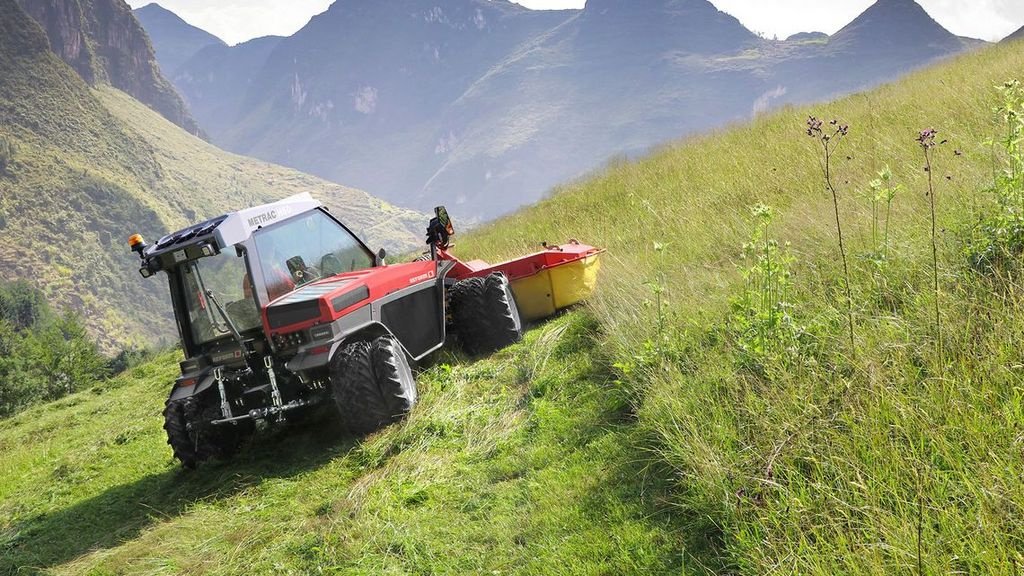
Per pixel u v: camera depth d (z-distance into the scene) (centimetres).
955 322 408
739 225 831
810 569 293
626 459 454
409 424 628
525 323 842
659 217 1058
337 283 692
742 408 423
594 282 845
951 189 607
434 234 819
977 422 326
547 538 408
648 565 354
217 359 679
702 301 601
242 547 523
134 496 734
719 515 364
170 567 527
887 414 356
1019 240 455
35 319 16375
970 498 298
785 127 1448
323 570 465
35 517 779
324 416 744
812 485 339
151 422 1048
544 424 554
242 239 667
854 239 589
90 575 557
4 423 1616
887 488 318
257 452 710
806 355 449
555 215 1517
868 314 466
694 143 1797
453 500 501
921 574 265
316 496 573
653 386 500
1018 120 485
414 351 739
